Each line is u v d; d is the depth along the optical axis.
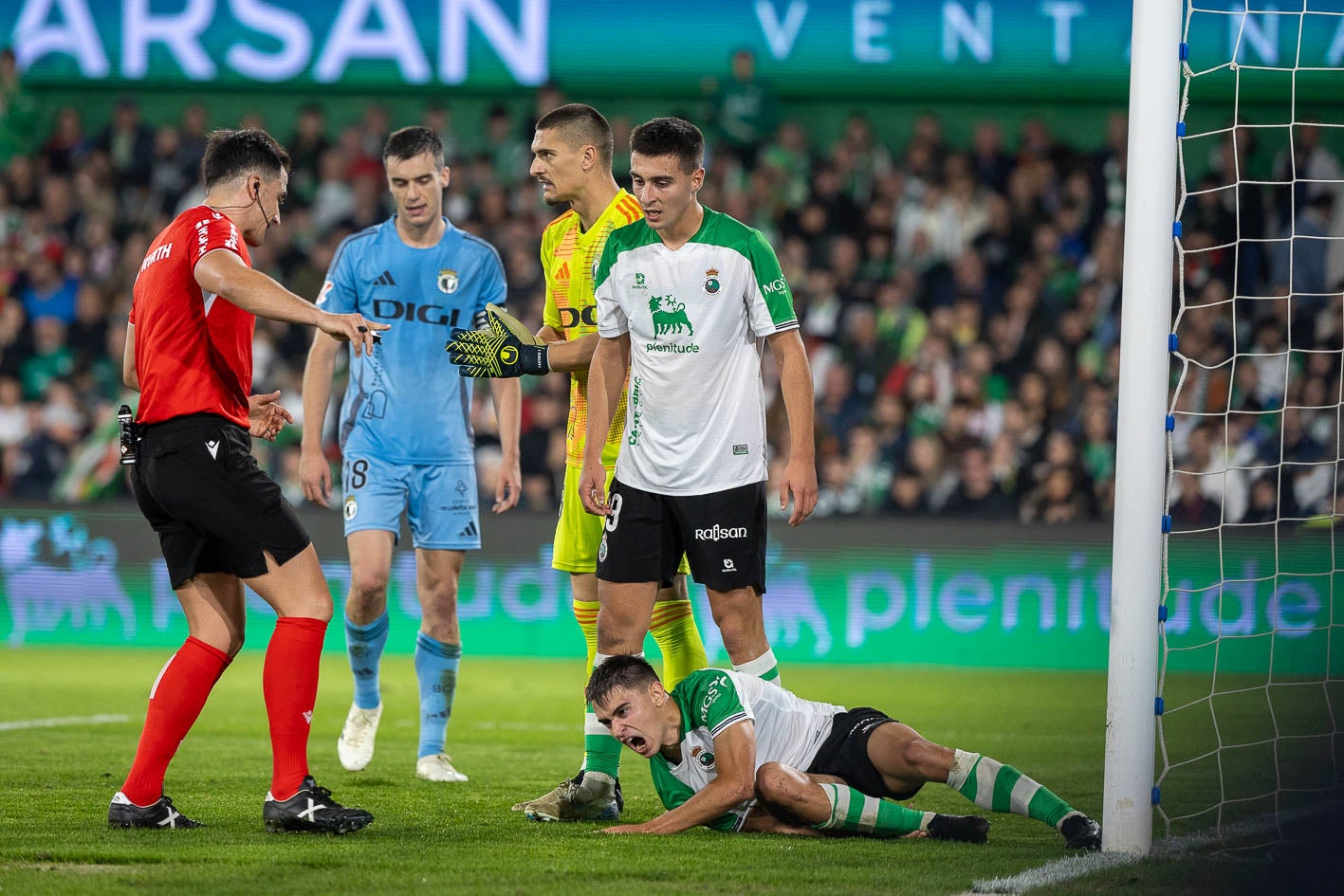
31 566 38.75
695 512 14.02
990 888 10.88
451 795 16.38
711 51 53.12
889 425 43.03
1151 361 12.47
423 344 18.75
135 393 45.25
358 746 18.73
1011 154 51.09
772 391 43.09
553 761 19.92
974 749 21.38
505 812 14.94
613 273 14.29
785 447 42.66
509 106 54.50
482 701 28.33
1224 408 42.50
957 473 42.06
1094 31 51.66
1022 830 14.16
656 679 13.20
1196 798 16.36
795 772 12.93
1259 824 14.42
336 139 54.81
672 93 53.44
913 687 31.06
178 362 13.07
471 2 53.31
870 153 49.78
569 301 16.09
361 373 18.92
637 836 12.95
